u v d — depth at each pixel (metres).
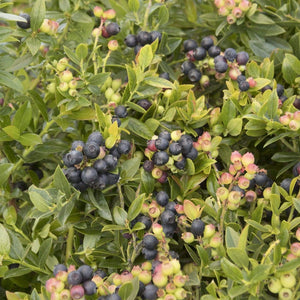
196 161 0.90
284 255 0.80
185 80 1.04
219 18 1.04
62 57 0.98
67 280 0.78
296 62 0.96
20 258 0.86
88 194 0.86
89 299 0.80
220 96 1.03
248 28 1.04
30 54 0.96
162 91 0.97
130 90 0.93
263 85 0.93
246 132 0.91
